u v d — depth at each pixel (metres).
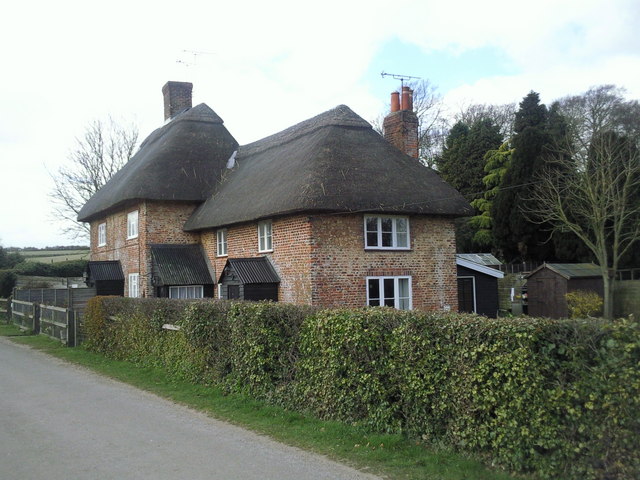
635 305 25.92
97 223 29.44
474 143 43.12
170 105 29.89
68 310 17.44
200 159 24.75
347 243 17.38
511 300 29.88
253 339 9.36
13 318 24.84
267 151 23.16
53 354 15.68
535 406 5.58
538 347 5.67
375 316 7.39
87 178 39.28
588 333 5.41
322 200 16.44
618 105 36.91
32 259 51.41
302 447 6.89
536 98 39.84
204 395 9.84
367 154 19.08
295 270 17.36
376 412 7.26
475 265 23.61
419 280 18.59
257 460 6.43
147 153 26.58
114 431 7.75
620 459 5.08
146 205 22.66
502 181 36.28
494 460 5.95
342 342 7.71
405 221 18.61
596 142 27.14
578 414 5.32
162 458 6.55
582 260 32.44
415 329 6.85
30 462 6.48
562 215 25.70
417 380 6.76
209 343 10.60
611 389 5.14
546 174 30.53
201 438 7.36
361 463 6.25
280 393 8.83
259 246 19.22
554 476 5.46
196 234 23.33
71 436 7.52
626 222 27.86
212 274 22.03
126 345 14.05
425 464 6.13
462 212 18.86
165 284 20.91
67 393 10.38
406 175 18.97
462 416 6.29
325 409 8.02
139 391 10.52
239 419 8.28
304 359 8.48
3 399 9.90
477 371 6.12
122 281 24.95
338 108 20.62
